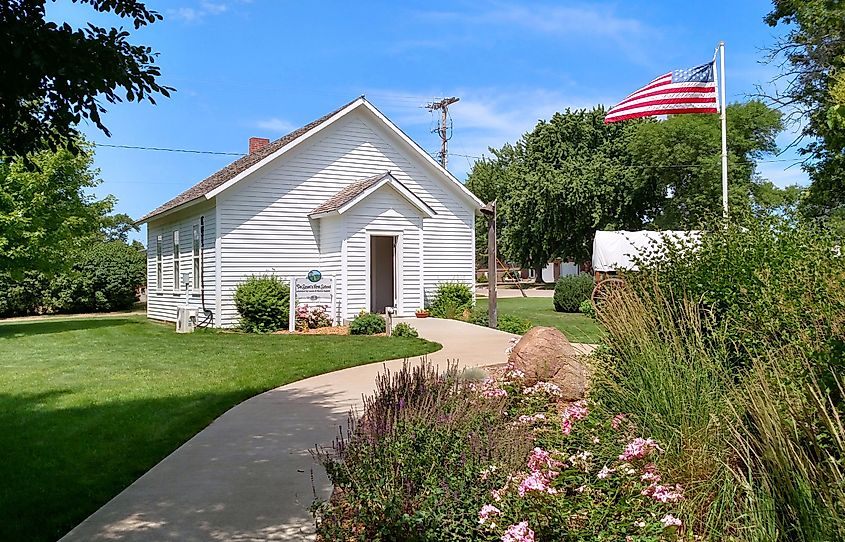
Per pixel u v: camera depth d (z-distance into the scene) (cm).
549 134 5012
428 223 2173
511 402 642
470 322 1952
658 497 360
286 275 1950
